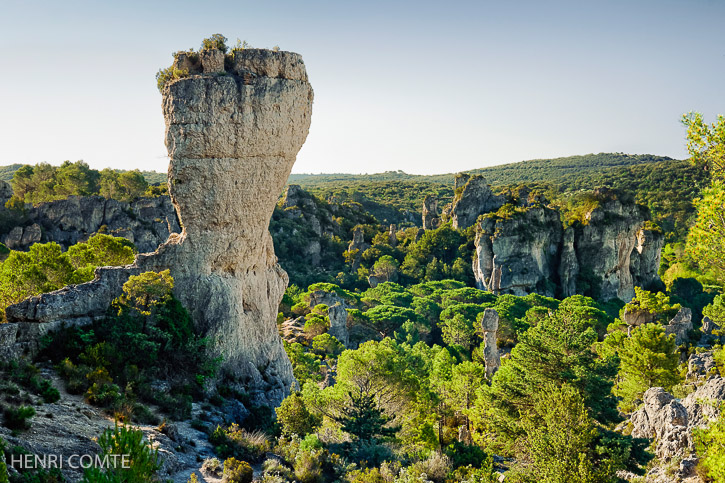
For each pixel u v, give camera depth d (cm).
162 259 3841
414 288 12119
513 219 12656
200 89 3591
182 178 3691
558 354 3388
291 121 3912
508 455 3475
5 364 2731
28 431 2036
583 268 12888
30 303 3294
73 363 3167
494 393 3541
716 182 2922
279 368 4234
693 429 2606
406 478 2697
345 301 10569
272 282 4419
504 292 12294
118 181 12900
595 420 3203
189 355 3616
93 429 2322
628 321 8625
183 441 2656
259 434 3070
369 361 3809
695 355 5325
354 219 18562
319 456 2817
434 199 18488
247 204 3916
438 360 5703
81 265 4991
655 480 2778
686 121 2948
